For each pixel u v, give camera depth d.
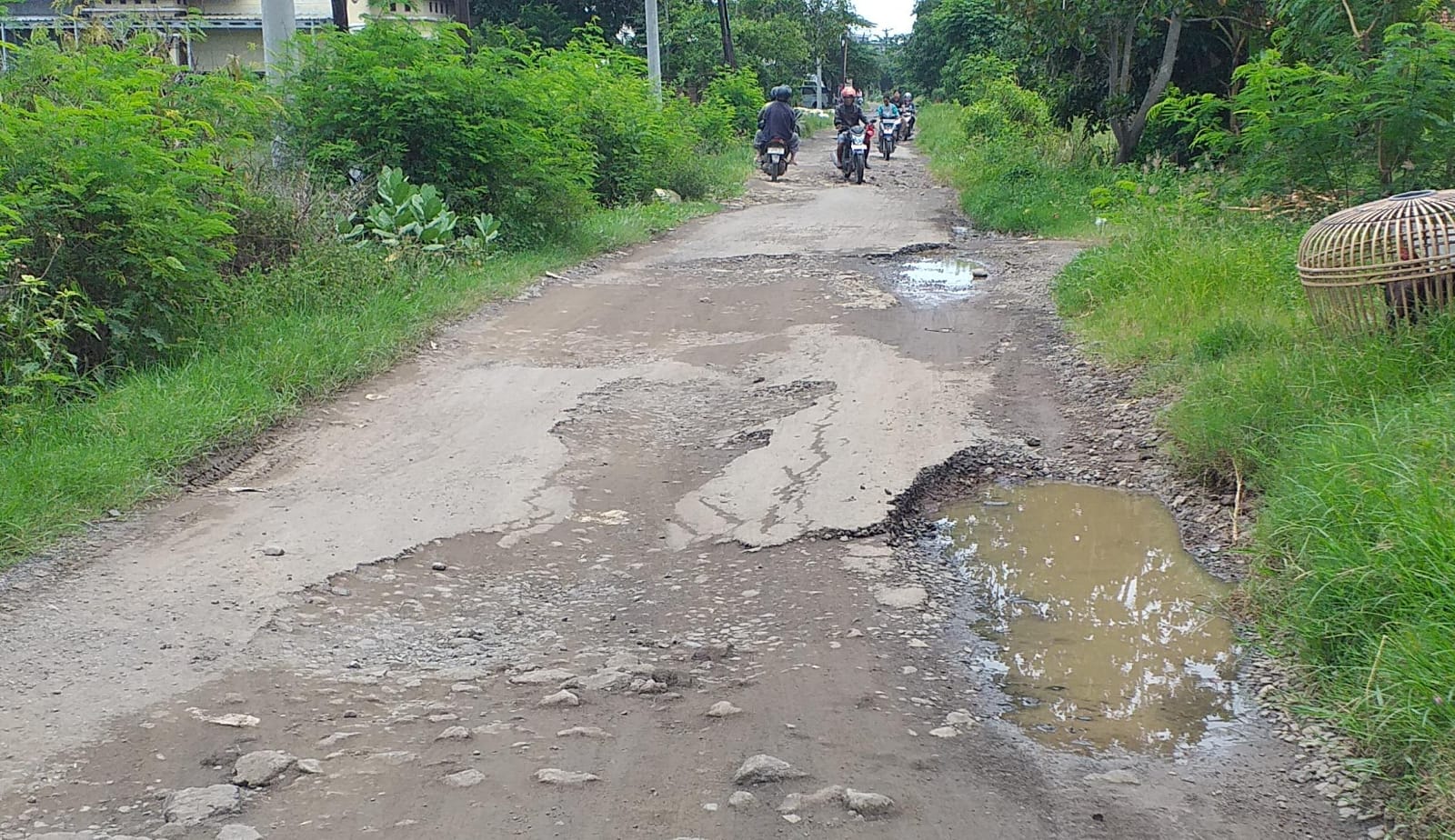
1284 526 4.92
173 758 3.62
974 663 4.41
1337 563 4.35
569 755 3.67
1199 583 5.15
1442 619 3.85
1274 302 8.29
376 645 4.49
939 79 60.62
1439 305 6.25
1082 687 4.23
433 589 5.05
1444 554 4.02
